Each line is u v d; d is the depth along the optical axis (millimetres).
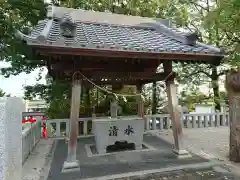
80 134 8992
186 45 5227
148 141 7410
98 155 5723
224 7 3984
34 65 10508
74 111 4902
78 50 4055
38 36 3695
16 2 7922
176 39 5664
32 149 6422
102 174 4371
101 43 4285
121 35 5480
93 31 5438
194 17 10180
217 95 11461
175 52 4559
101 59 5164
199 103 11961
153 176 4250
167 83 5680
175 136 5629
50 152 6188
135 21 6520
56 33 4664
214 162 5035
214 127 10180
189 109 11703
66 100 10703
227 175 4273
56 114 10711
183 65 11172
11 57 8859
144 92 11875
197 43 5422
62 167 4867
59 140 7754
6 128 1811
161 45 4934
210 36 9523
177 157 5422
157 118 9633
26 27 8641
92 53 4207
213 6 9805
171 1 10391
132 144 6609
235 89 5094
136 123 6305
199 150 6125
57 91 10227
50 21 5477
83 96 11516
